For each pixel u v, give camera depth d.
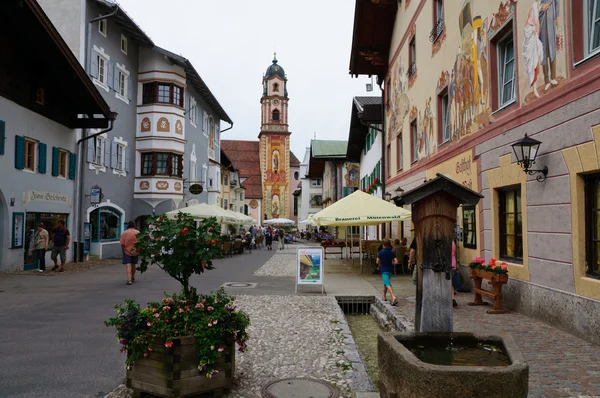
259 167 94.50
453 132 13.51
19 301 11.09
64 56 17.38
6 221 16.44
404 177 20.62
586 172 7.20
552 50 8.00
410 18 19.28
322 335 8.08
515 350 4.16
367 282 15.53
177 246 5.39
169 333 4.82
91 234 23.11
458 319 8.65
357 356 6.76
